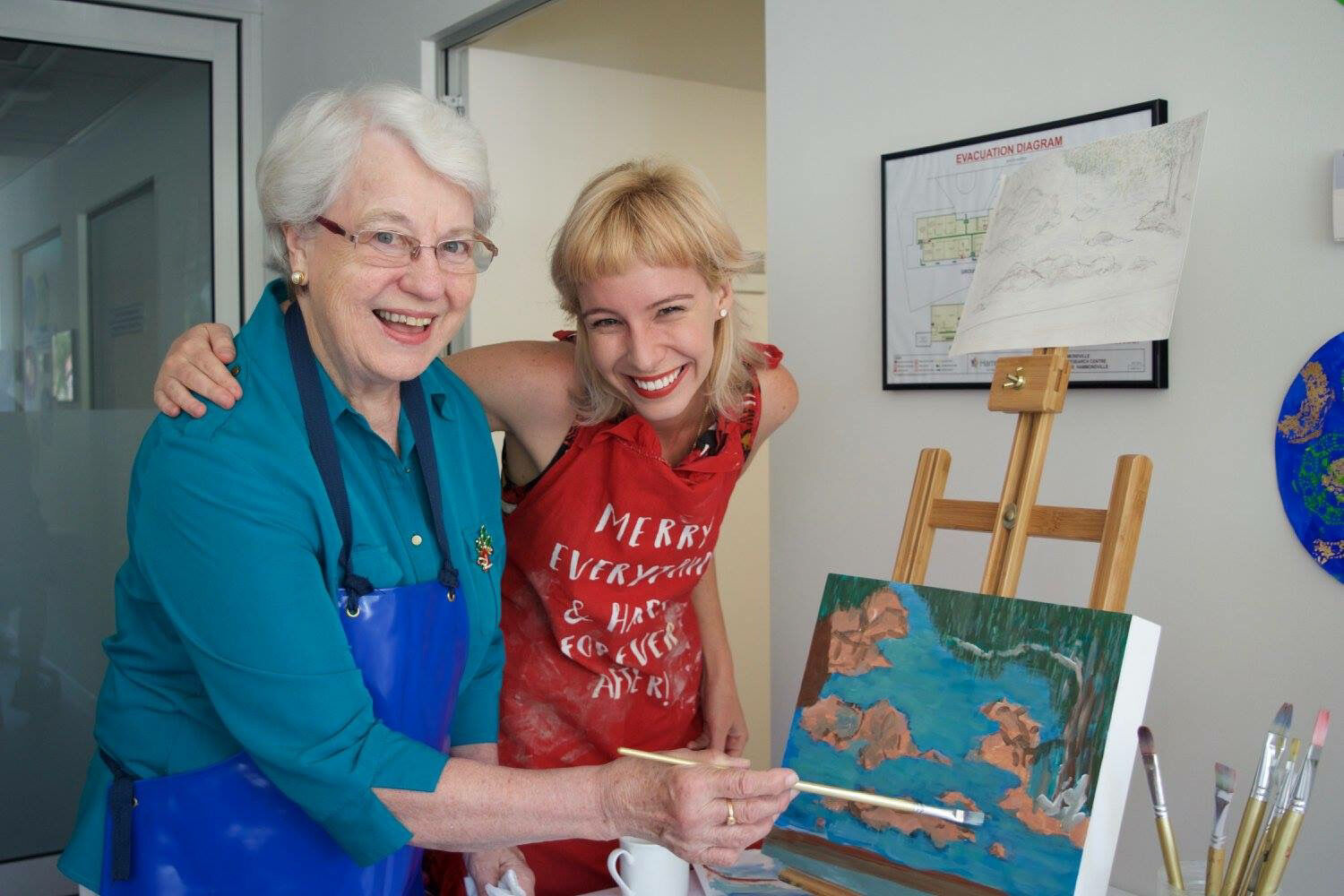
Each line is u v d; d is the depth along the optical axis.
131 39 3.40
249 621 1.13
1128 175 1.31
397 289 1.20
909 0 1.81
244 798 1.26
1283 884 1.39
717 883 1.47
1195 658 1.48
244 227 3.60
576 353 1.57
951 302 1.75
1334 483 1.32
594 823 1.16
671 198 1.38
